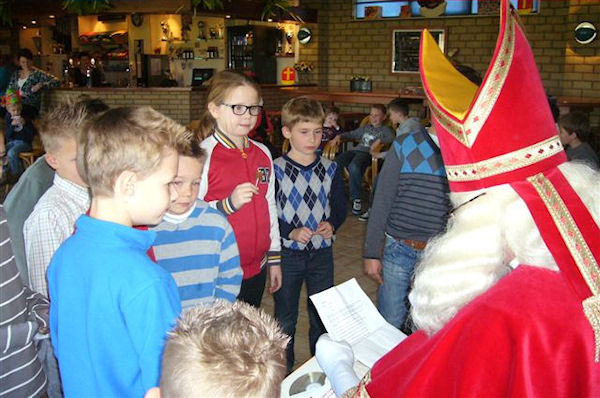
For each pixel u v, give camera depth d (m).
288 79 8.99
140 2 7.17
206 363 0.77
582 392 0.69
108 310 1.02
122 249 1.05
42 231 1.45
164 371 0.81
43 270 1.46
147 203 1.07
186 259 1.55
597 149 5.95
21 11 8.10
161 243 1.52
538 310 0.72
